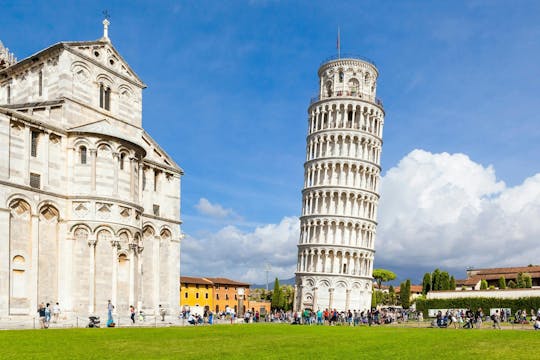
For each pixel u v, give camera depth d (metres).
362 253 104.00
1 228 43.34
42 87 54.06
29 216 46.12
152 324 50.38
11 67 56.72
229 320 73.19
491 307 91.88
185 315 60.84
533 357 23.97
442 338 36.53
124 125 58.91
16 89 57.12
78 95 53.28
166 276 63.19
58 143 49.78
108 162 51.19
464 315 73.00
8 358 21.19
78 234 49.09
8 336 30.84
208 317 61.31
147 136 62.75
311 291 102.38
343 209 105.31
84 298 48.16
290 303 142.38
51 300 47.19
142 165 60.31
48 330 36.94
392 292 171.25
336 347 28.50
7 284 43.38
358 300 101.88
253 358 22.67
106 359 21.44
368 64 112.81
